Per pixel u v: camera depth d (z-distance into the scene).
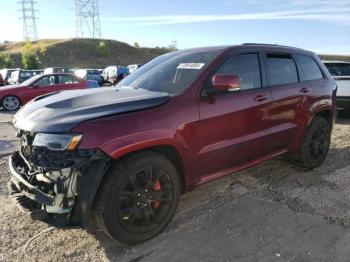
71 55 80.69
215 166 4.09
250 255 3.33
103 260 3.31
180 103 3.70
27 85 14.52
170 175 3.61
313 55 5.72
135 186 3.37
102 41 88.19
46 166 3.15
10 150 6.92
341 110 10.18
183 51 4.73
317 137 5.47
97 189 3.13
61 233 3.75
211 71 4.02
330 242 3.52
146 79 4.34
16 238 3.66
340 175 5.29
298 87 5.09
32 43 88.25
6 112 13.97
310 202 4.38
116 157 3.16
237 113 4.16
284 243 3.51
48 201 3.09
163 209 3.62
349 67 10.71
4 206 4.34
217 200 4.48
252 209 4.23
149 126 3.41
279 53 4.99
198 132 3.80
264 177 5.22
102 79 32.41
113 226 3.26
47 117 3.32
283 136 4.86
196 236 3.66
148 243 3.55
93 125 3.16
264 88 4.59
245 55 4.48
